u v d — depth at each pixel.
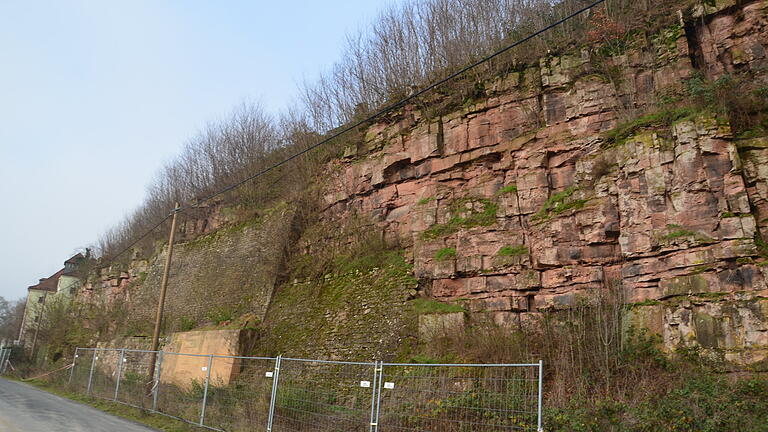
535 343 12.62
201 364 20.72
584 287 13.16
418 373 12.52
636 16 15.58
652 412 9.23
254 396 13.30
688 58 14.07
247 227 26.34
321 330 17.77
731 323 10.38
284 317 20.05
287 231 22.89
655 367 10.80
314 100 29.20
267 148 33.34
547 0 20.17
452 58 20.31
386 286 17.08
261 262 23.66
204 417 12.82
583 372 10.99
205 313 25.25
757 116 12.32
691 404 9.13
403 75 22.61
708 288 10.99
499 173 16.33
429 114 18.91
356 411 11.16
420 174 18.42
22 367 37.84
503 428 9.06
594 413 9.51
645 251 12.23
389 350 15.02
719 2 14.09
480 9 21.30
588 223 13.46
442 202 17.17
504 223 15.32
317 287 19.84
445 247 16.11
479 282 14.90
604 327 11.76
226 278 25.42
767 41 13.17
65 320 41.50
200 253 28.91
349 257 19.62
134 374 25.42
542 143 15.45
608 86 14.85
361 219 20.36
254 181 29.88
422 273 16.17
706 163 11.82
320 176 23.55
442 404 10.08
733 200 11.34
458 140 17.56
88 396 19.47
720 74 13.62
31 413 14.59
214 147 37.59
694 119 12.29
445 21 22.17
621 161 13.30
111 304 39.09
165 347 23.88
